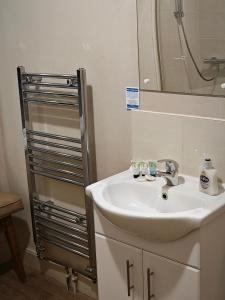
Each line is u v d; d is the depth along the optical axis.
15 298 2.54
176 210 1.75
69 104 2.19
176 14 1.75
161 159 1.93
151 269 1.67
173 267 1.60
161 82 1.87
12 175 2.79
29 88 2.42
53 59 2.28
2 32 2.48
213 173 1.66
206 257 1.58
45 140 2.46
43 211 2.56
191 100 1.79
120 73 2.01
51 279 2.71
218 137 1.74
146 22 1.85
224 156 1.74
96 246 1.87
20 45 2.41
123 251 1.75
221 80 1.68
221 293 1.78
